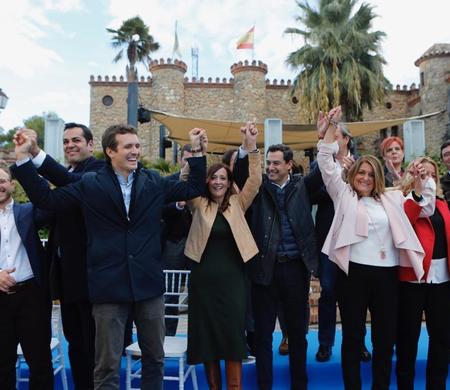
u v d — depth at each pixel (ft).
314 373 12.20
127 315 9.02
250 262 11.05
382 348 10.14
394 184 12.82
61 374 12.16
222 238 10.62
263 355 10.78
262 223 11.07
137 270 8.79
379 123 39.37
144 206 9.07
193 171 9.99
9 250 10.04
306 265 10.73
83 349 10.72
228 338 10.11
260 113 70.38
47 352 10.07
